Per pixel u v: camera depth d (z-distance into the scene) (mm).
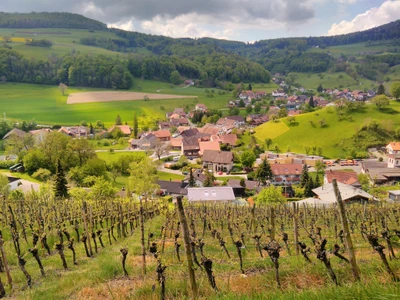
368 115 121625
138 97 197625
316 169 85938
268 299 6996
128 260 13305
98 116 156500
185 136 122188
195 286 8016
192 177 71750
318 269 9000
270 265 10906
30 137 91938
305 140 113625
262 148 111438
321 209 30641
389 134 108625
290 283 8531
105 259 13922
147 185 56938
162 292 8430
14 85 193625
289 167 82188
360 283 6676
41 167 74188
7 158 88625
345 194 42531
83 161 79562
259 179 78250
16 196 41156
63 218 23359
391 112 122500
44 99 175500
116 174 77562
